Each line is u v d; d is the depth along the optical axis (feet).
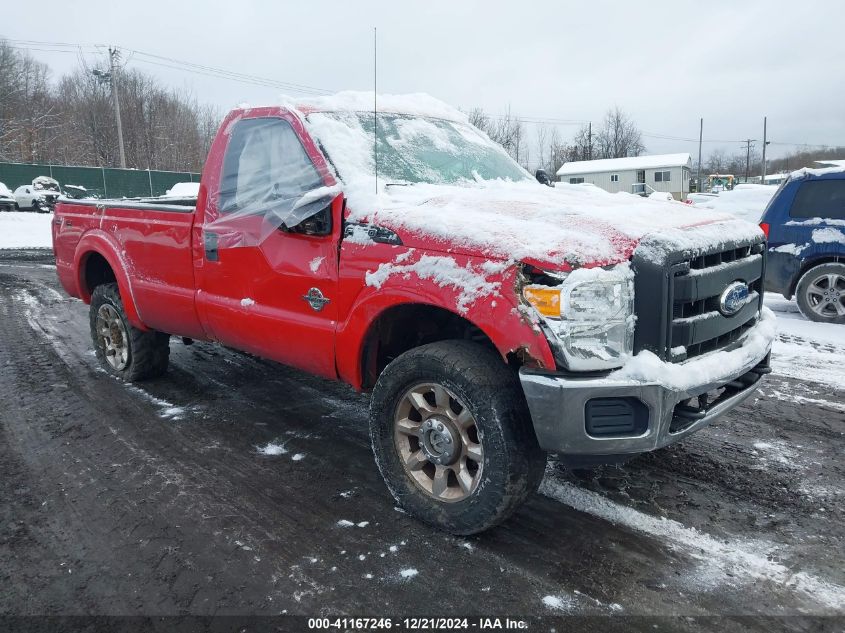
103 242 16.17
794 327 22.57
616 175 195.62
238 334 12.71
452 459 9.45
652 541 9.46
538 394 8.29
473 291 8.72
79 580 8.63
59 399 15.80
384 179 11.57
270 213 11.64
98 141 168.45
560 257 8.21
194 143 185.16
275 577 8.66
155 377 17.35
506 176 14.14
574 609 7.98
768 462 12.04
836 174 23.12
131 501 10.73
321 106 12.60
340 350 10.64
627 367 8.36
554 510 10.37
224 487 11.22
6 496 10.93
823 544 9.36
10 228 65.92
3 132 147.74
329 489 11.14
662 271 8.36
